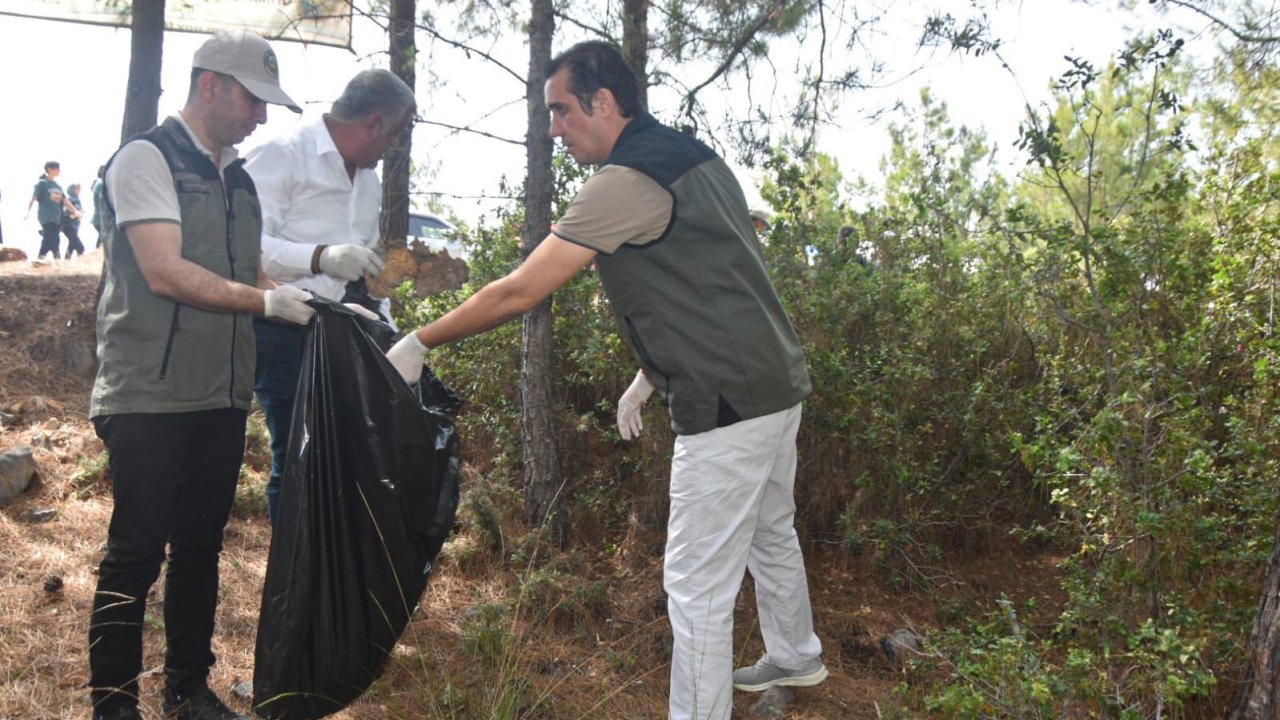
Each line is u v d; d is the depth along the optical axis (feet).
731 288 8.16
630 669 10.53
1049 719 8.48
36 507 12.69
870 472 14.37
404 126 10.11
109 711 7.67
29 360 17.35
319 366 7.84
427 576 8.34
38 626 9.66
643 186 7.84
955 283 15.78
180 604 8.24
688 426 8.44
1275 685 8.30
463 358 16.12
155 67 18.84
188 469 8.14
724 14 15.07
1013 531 12.57
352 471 7.87
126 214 7.22
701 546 8.48
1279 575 8.39
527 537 12.93
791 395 8.63
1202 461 9.20
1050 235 11.82
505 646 9.85
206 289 7.29
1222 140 14.40
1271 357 11.41
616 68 8.34
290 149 9.78
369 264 9.47
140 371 7.48
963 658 9.60
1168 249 12.05
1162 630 8.78
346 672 7.86
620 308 8.41
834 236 15.11
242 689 8.95
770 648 10.03
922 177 16.39
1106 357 10.66
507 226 16.97
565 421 15.15
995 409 14.56
